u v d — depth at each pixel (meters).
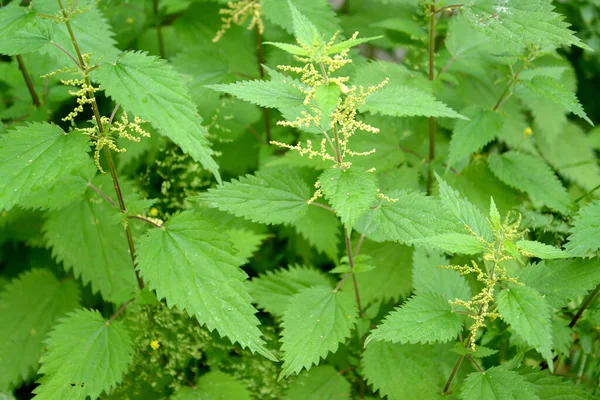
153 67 1.13
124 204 1.20
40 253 1.45
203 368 1.34
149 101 1.12
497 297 1.12
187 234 1.18
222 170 1.49
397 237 1.17
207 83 1.42
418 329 1.14
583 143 1.55
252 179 1.20
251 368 1.31
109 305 1.39
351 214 1.10
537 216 1.34
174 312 1.30
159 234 1.18
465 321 1.27
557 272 1.18
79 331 1.20
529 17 1.21
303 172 1.39
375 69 1.33
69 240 1.33
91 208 1.34
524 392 1.14
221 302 1.15
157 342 1.28
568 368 1.30
